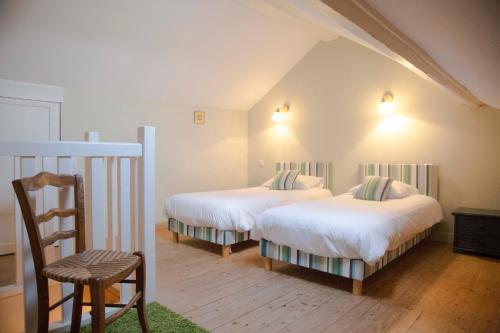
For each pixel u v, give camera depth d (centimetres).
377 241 251
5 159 366
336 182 508
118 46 380
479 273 306
